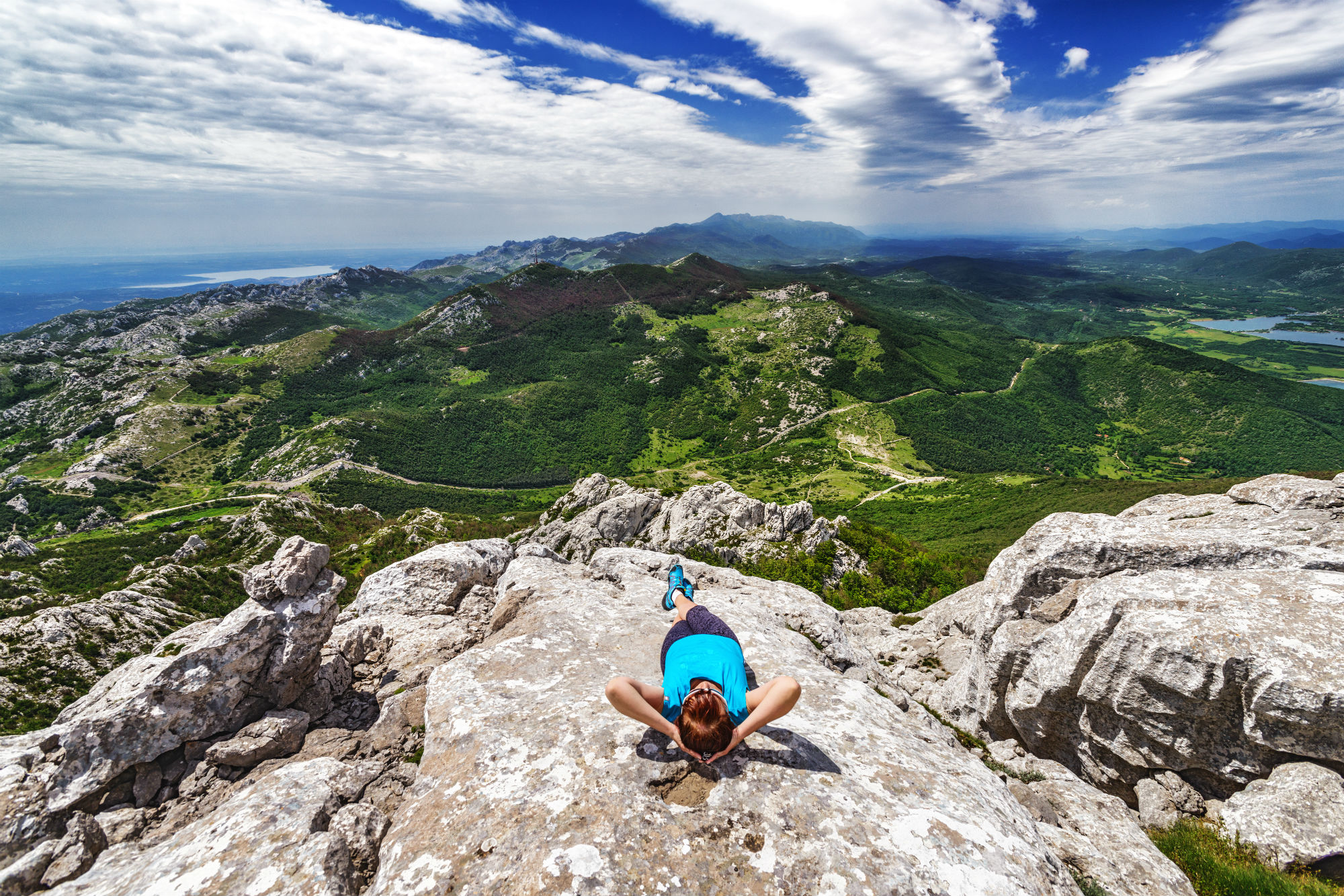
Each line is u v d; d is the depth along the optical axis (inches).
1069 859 296.4
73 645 2896.2
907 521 7819.9
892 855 178.7
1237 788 400.2
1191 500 692.1
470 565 556.7
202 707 291.9
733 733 195.8
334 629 425.4
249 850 191.2
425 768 229.0
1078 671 475.2
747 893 166.2
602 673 285.7
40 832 222.1
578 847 175.9
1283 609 401.1
